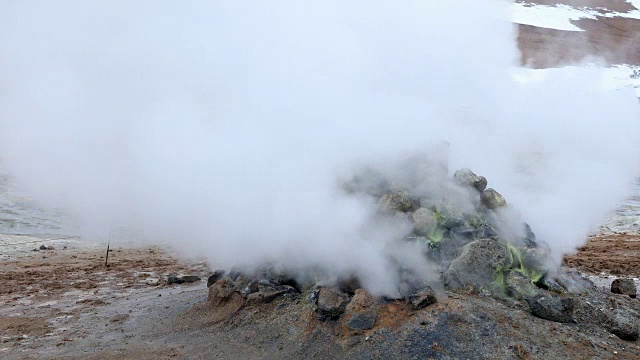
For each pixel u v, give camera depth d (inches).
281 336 234.1
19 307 341.7
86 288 399.5
